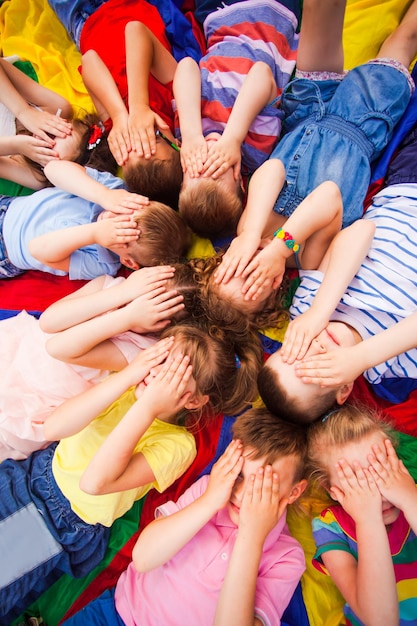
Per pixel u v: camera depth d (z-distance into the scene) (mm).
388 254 1225
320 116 1379
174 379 1126
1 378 1256
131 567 1195
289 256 1292
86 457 1203
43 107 1564
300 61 1404
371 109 1354
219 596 1021
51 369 1260
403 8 1524
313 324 1146
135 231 1259
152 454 1175
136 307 1200
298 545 1170
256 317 1308
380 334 1125
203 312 1240
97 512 1172
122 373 1164
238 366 1281
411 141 1430
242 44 1468
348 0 1589
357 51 1535
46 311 1288
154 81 1589
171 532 1085
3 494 1180
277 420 1157
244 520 1064
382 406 1345
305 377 1078
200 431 1340
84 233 1307
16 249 1435
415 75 1479
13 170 1523
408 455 1252
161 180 1346
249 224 1238
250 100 1364
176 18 1647
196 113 1398
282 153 1390
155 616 1101
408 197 1305
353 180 1337
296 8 1581
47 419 1193
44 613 1199
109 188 1408
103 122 1571
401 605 1102
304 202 1229
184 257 1390
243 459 1121
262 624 1032
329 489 1146
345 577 1095
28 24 1688
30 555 1145
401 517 1172
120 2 1631
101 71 1487
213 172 1282
